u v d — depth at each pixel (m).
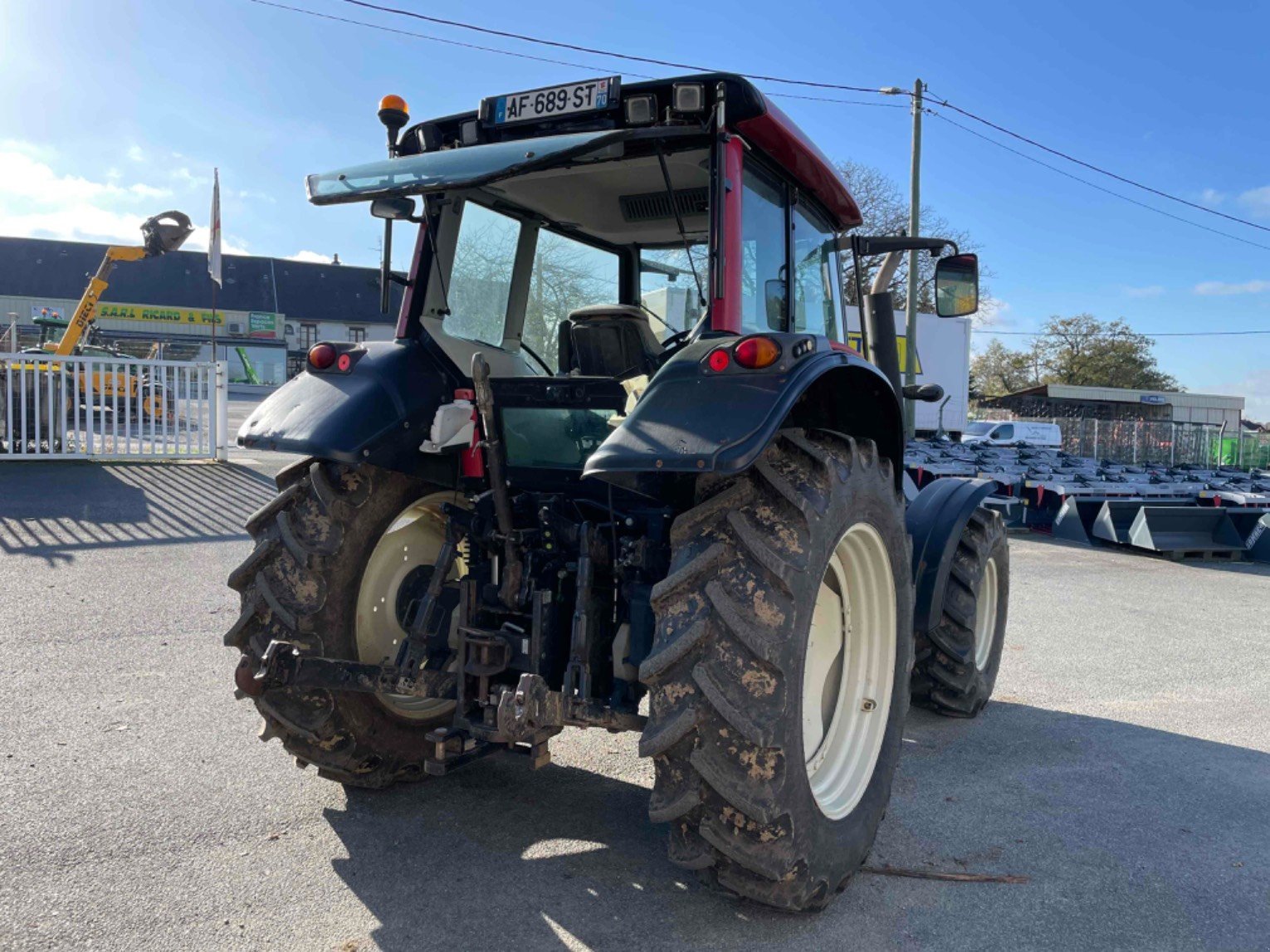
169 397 14.14
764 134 2.85
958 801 3.37
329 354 3.09
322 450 2.74
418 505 3.20
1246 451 28.84
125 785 3.14
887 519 2.83
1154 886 2.76
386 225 3.22
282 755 3.47
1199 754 3.95
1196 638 6.29
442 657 2.87
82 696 3.98
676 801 2.23
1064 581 8.52
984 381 68.56
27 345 22.36
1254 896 2.71
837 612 2.89
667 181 2.71
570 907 2.47
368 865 2.67
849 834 2.55
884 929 2.45
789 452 2.44
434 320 3.22
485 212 3.39
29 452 11.15
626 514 2.83
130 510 8.45
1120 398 49.31
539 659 2.62
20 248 57.75
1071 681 5.11
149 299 58.34
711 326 2.66
